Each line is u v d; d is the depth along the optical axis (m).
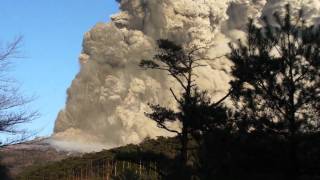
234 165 19.77
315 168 19.36
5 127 16.52
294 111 19.62
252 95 20.11
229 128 20.62
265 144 19.36
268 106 19.97
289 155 19.39
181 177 26.45
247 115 20.08
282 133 19.67
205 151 20.81
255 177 19.44
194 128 31.02
